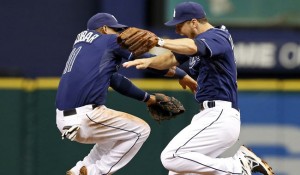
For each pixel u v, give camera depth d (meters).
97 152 24.95
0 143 31.08
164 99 25.30
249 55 32.88
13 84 31.00
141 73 32.59
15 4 33.44
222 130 23.66
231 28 32.88
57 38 33.56
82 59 24.03
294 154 31.58
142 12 32.50
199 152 23.77
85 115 23.84
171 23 23.91
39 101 31.09
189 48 22.59
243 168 24.14
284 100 31.42
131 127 24.36
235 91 24.03
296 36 32.91
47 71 33.69
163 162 23.91
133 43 22.50
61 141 31.22
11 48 33.53
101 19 24.59
